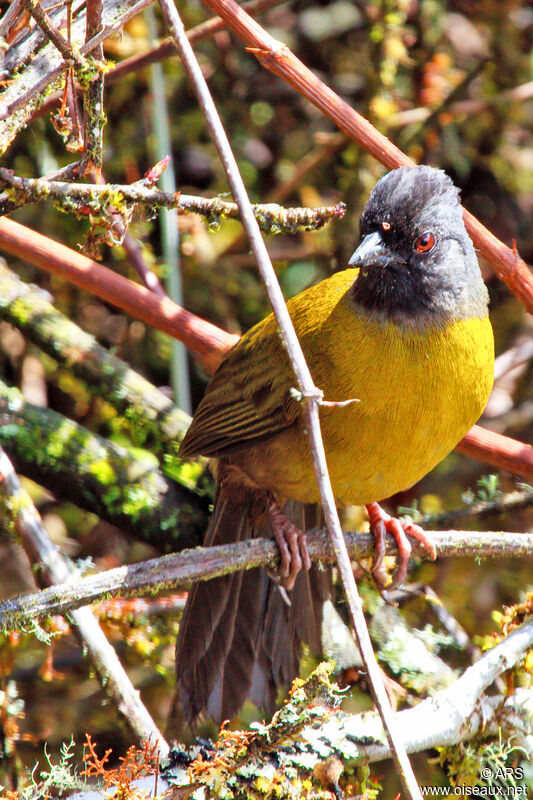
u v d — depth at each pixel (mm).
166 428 11672
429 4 14617
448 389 8750
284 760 7371
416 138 14438
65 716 11477
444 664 10430
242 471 9844
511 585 12367
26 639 9961
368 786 8688
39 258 9781
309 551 9062
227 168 6395
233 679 10008
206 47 14773
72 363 11828
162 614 10930
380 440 8836
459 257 8984
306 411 6410
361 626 6211
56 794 8133
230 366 9906
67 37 6957
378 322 8844
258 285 14617
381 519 9484
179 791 7160
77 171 7270
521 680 8633
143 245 13805
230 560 7969
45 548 9750
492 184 15203
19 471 11195
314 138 15305
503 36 14820
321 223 6953
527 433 13852
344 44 15320
